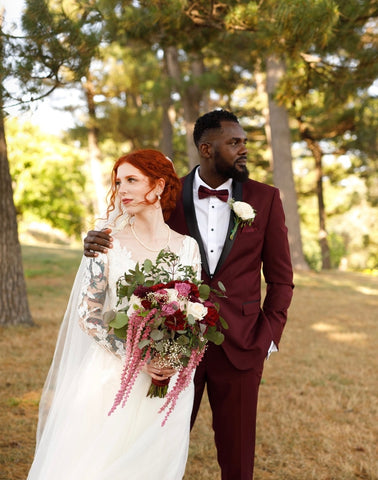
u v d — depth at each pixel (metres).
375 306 12.30
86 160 30.77
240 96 24.02
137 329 2.19
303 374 6.27
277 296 2.87
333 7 5.45
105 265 2.39
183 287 2.20
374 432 4.57
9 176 7.86
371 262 37.53
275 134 16.66
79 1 4.88
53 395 2.58
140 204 2.44
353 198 29.98
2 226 7.84
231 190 2.93
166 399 2.42
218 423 2.81
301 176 28.00
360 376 6.34
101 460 2.29
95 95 17.89
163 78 16.42
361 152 22.52
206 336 2.33
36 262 16.58
